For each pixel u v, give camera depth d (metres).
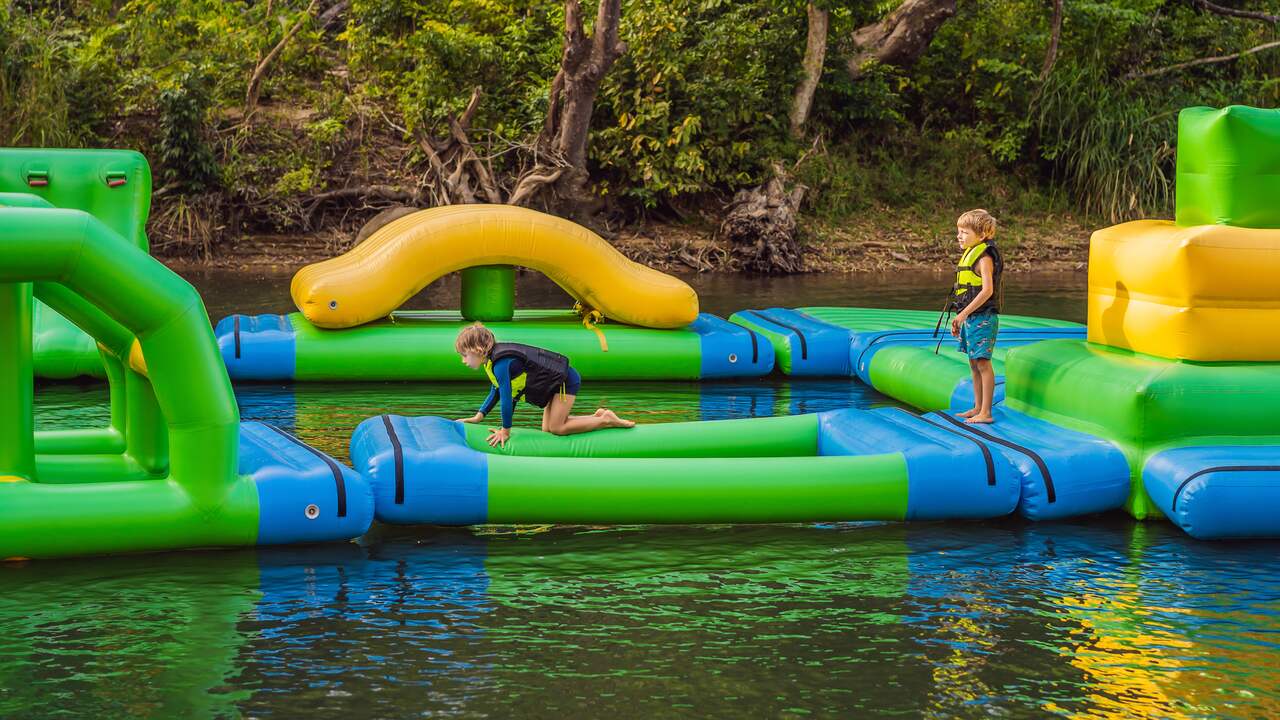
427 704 3.67
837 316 11.06
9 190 9.39
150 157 18.73
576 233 9.50
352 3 19.47
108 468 5.67
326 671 3.91
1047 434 6.12
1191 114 6.08
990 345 6.45
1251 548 5.34
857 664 4.01
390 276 9.25
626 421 6.34
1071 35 23.44
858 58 22.78
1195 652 4.12
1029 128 23.09
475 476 5.38
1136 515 5.75
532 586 4.76
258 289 14.85
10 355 4.93
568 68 17.84
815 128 22.94
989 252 6.45
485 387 9.22
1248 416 5.76
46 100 17.69
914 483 5.61
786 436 6.53
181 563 4.93
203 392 4.90
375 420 6.10
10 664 3.93
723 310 13.83
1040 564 5.09
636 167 20.30
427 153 18.66
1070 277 18.11
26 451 5.04
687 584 4.81
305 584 4.73
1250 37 24.16
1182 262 5.75
